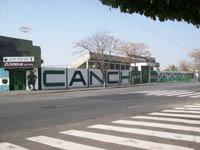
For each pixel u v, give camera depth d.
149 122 8.23
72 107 12.46
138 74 46.38
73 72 32.22
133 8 4.05
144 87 32.34
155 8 3.93
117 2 4.09
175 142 5.76
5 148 5.48
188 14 4.00
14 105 13.53
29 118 9.32
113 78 39.59
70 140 6.07
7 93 23.52
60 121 8.69
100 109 11.67
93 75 35.69
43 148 5.43
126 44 50.78
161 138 6.14
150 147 5.38
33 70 27.66
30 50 42.56
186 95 18.94
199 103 13.75
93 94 21.27
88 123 8.28
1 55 36.94
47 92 24.64
